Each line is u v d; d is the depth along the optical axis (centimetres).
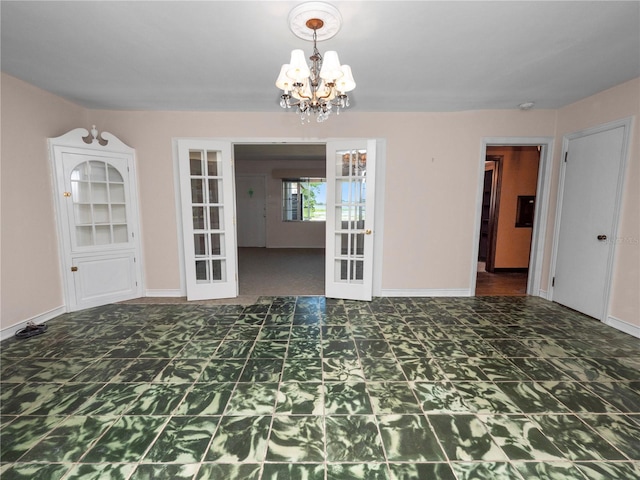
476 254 395
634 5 176
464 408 184
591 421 173
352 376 217
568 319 322
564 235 360
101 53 235
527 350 254
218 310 349
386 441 159
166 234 389
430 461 147
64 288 333
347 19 191
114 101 339
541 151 385
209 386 204
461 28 201
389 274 400
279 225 846
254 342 269
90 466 143
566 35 209
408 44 221
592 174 321
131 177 372
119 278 373
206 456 150
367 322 315
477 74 270
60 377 213
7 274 273
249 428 168
